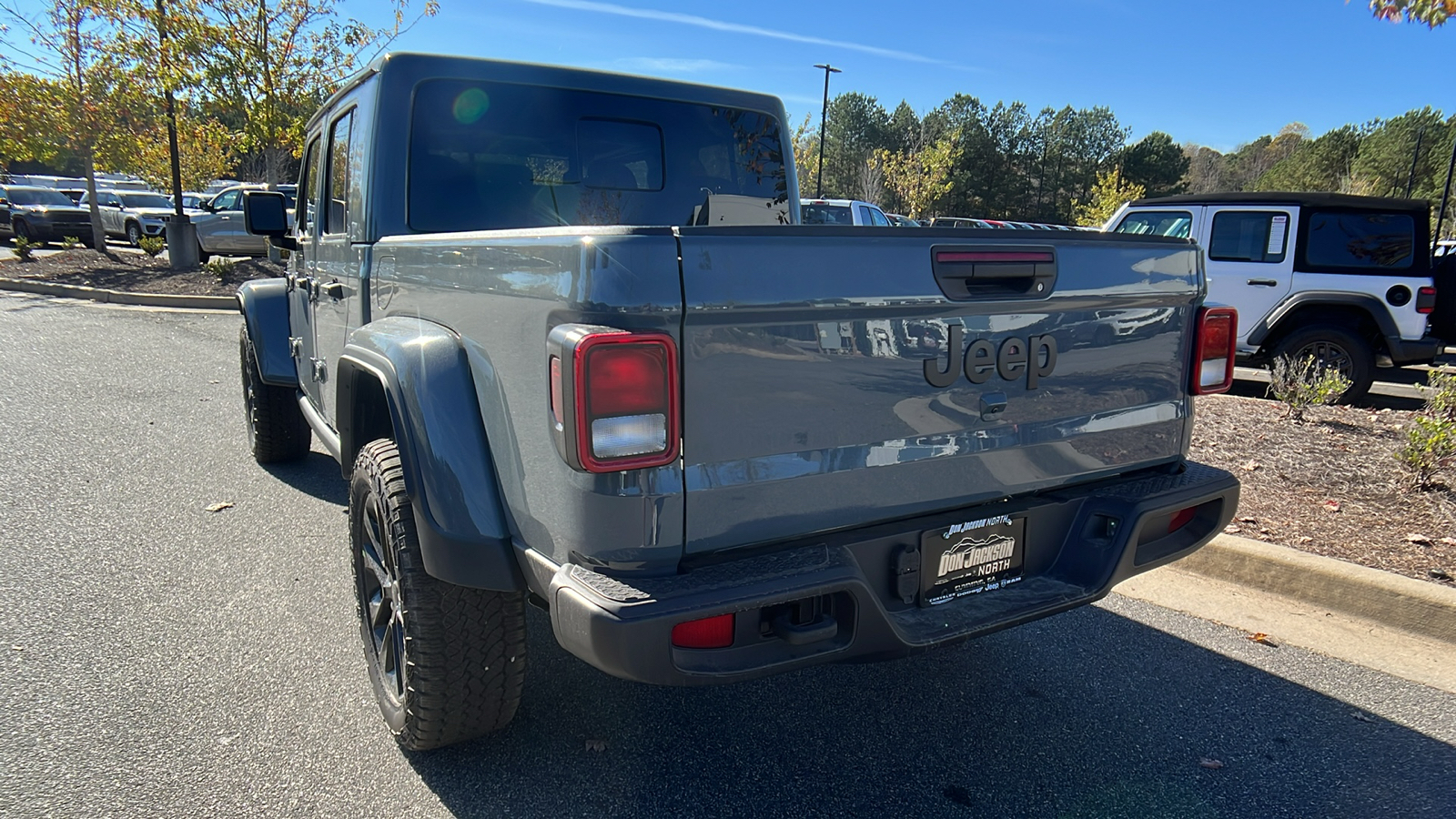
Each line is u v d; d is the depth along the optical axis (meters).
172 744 2.70
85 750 2.65
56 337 10.24
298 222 4.77
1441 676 3.27
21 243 18.50
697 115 3.94
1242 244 8.62
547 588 2.04
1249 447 5.75
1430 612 3.54
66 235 23.84
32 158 18.20
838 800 2.54
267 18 14.78
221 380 8.16
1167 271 2.70
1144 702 3.09
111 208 25.14
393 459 2.67
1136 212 9.42
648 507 1.89
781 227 1.96
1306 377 8.14
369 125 3.29
